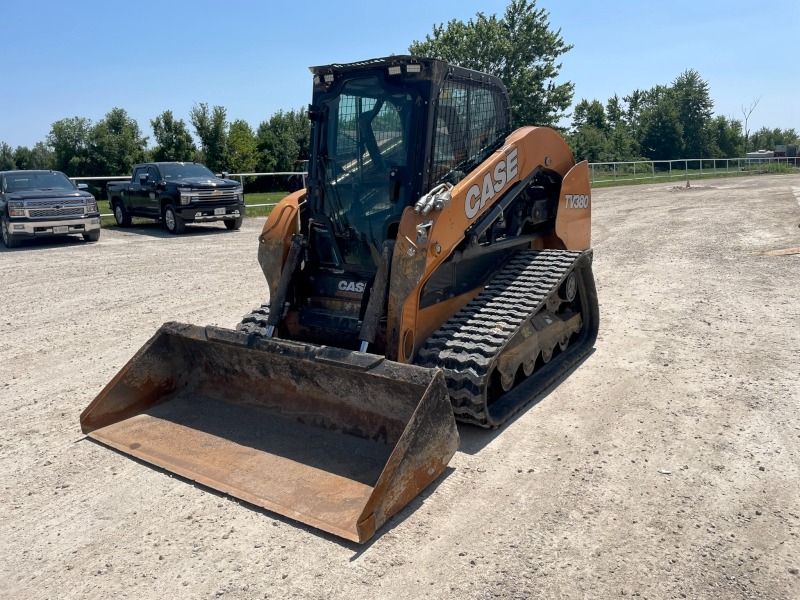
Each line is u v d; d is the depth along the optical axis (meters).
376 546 3.72
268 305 6.23
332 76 5.34
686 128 71.75
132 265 12.84
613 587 3.32
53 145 52.50
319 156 5.48
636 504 4.06
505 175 5.87
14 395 6.20
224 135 49.78
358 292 5.31
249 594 3.36
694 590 3.28
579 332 7.15
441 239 4.95
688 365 6.48
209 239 16.56
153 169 18.33
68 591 3.44
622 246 13.95
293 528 3.92
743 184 31.39
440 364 4.93
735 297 9.09
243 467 4.55
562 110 41.53
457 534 3.81
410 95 5.04
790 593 3.24
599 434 5.04
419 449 4.05
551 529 3.83
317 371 4.83
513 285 5.91
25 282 11.36
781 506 3.99
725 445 4.79
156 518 4.06
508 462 4.64
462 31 40.38
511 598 3.27
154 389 5.57
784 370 6.21
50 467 4.75
